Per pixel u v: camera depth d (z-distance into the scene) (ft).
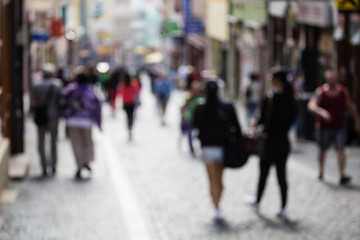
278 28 165.37
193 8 280.51
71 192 67.05
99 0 471.62
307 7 129.49
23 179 73.51
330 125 71.67
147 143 111.04
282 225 53.83
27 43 160.45
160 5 511.40
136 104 153.17
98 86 278.87
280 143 56.44
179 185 71.61
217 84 55.62
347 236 50.31
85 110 75.51
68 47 294.66
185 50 378.32
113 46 579.07
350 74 107.14
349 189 68.39
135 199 64.13
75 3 327.06
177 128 138.82
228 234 51.21
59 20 212.64
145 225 54.08
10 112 82.23
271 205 61.00
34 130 124.98
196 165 85.87
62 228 52.85
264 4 174.19
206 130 55.47
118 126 143.33
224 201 63.00
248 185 70.79
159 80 145.07
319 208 59.88
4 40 79.36
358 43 110.52
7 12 80.59
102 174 78.28
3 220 55.21
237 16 206.08
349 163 84.99
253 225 53.93
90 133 76.07
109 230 52.44
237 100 212.02
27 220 55.31
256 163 85.30
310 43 139.44
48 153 93.45
